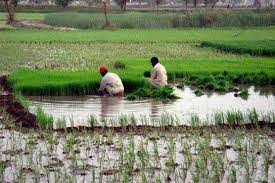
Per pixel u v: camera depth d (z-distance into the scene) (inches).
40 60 1101.1
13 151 436.5
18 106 633.0
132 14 2583.7
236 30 2206.0
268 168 388.2
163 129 516.1
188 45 1521.9
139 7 4313.5
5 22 2539.4
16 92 717.9
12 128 520.7
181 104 677.3
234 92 783.1
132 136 482.6
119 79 740.7
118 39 1672.0
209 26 2427.4
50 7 3656.5
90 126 533.0
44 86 725.3
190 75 883.4
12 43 1529.3
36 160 409.4
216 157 399.9
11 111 601.6
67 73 823.7
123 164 398.6
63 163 403.5
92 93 748.6
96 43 1546.5
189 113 616.7
